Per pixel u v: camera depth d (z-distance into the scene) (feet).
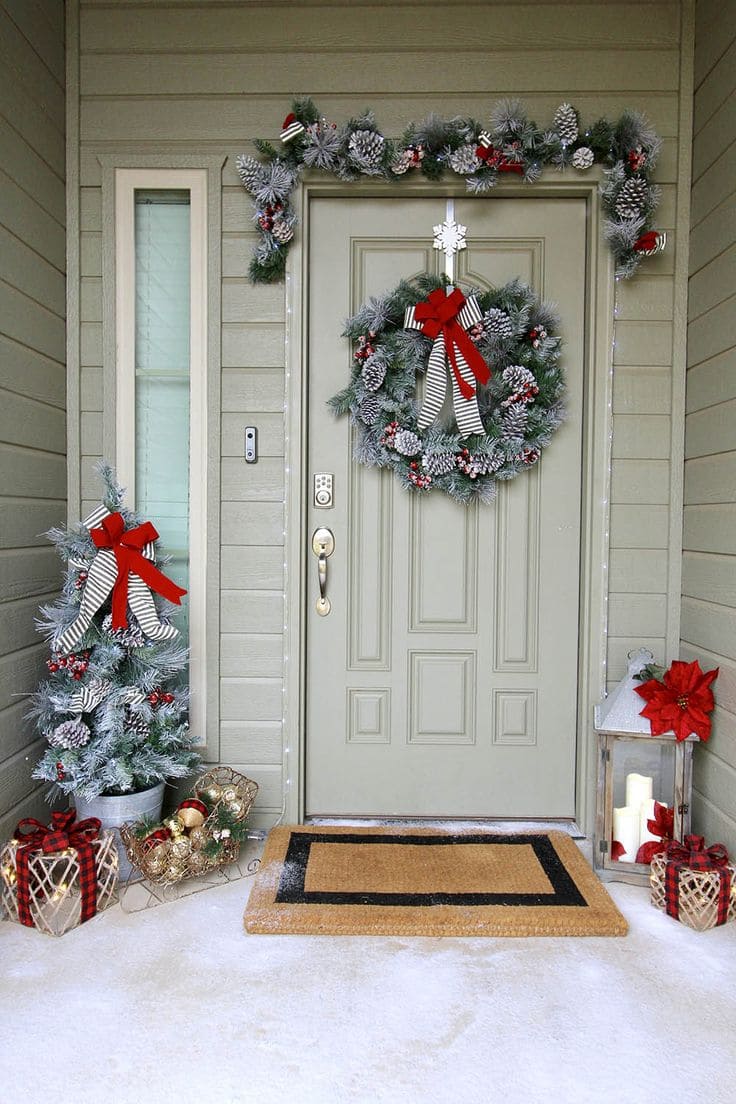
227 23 7.41
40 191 6.94
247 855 7.09
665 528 7.54
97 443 7.61
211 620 7.61
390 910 5.99
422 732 7.86
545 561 7.75
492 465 7.41
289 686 7.61
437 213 7.65
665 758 6.68
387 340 7.44
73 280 7.48
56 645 6.57
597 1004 4.99
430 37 7.38
